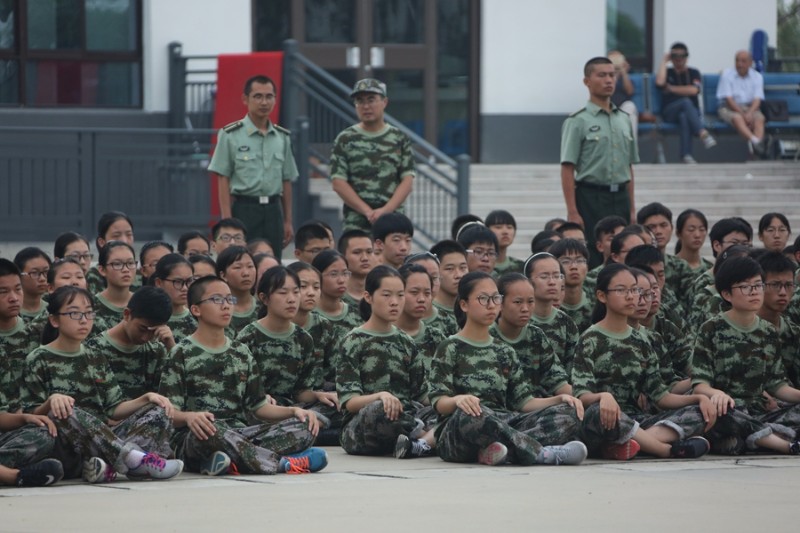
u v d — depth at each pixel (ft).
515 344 37.06
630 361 36.42
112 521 25.26
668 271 48.26
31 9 72.90
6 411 32.24
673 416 35.63
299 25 79.05
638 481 30.63
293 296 38.29
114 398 32.99
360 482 30.68
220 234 47.47
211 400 33.71
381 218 45.80
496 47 80.74
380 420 35.47
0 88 72.54
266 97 51.83
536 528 24.57
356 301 44.21
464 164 62.64
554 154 81.46
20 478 30.01
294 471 32.45
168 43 73.56
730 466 33.58
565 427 34.55
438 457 35.94
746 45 83.46
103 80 74.02
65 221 62.03
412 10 81.05
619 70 78.18
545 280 39.47
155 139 71.20
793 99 81.41
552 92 81.41
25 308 40.09
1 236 61.93
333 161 51.24
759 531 24.36
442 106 81.56
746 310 37.14
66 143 64.69
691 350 39.75
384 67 80.53
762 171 75.66
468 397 33.94
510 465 33.88
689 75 79.15
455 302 40.27
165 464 31.12
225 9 74.43
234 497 28.25
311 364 39.17
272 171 51.93
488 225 48.52
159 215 63.52
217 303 33.73
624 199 52.29
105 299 40.45
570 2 81.30
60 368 32.45
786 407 37.04
